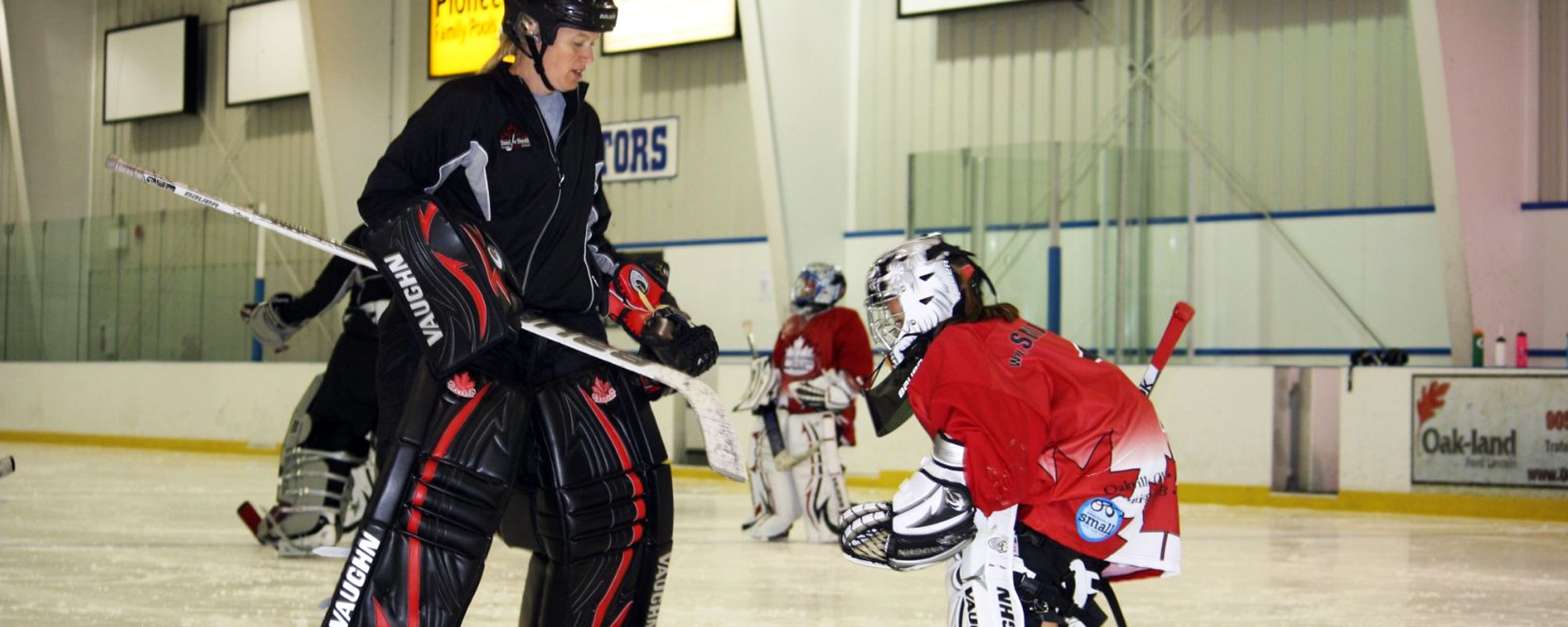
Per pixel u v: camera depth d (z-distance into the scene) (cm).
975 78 1416
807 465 775
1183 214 1284
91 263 1794
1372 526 941
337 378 611
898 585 594
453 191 284
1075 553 264
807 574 630
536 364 283
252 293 1681
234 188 1889
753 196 1546
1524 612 547
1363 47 1236
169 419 1675
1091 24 1353
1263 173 1279
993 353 263
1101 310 1255
